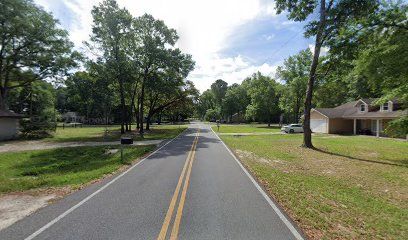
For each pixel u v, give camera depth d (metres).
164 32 38.03
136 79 39.47
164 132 43.38
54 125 37.00
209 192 8.52
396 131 15.91
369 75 17.55
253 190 8.79
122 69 35.34
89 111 89.62
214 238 5.23
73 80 40.00
